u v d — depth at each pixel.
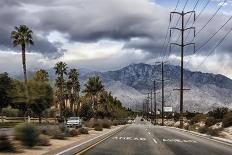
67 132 36.19
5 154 19.25
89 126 65.06
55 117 114.94
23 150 21.19
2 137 20.62
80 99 135.50
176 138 37.94
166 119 176.62
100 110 134.00
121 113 171.38
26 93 81.81
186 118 133.75
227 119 53.47
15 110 108.12
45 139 24.97
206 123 66.50
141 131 52.62
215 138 37.66
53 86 106.19
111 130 55.88
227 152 23.97
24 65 80.81
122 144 28.48
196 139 37.03
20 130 22.39
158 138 37.19
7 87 85.88
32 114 109.69
